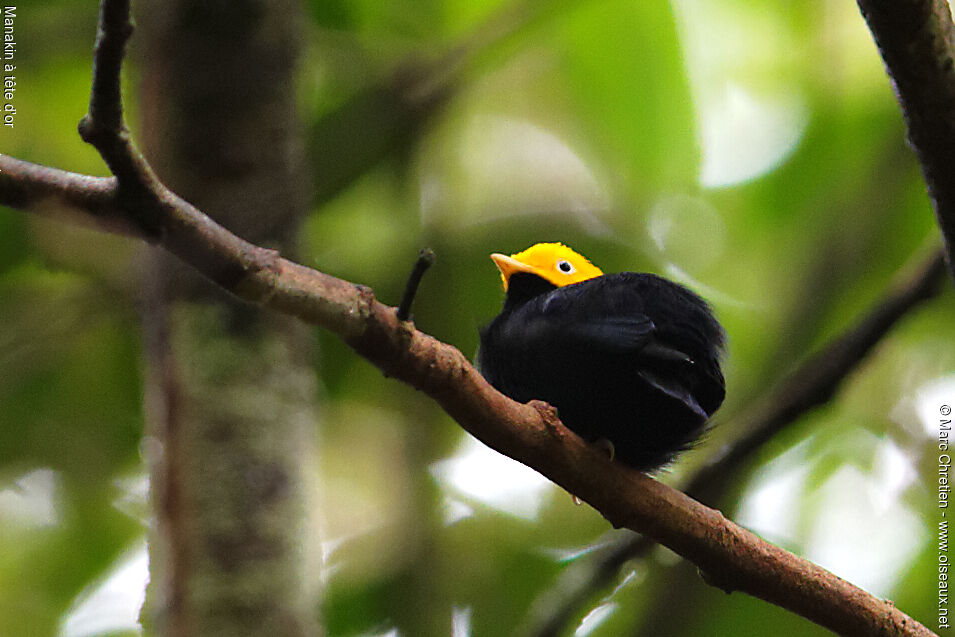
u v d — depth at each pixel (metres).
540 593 11.16
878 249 12.12
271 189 7.86
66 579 11.28
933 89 5.83
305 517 7.44
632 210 12.19
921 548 11.56
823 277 12.09
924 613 10.99
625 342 6.81
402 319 5.16
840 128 12.08
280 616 7.12
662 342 7.05
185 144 7.77
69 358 11.25
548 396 7.06
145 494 11.59
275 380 7.50
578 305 7.13
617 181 11.51
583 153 12.25
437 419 11.48
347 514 12.00
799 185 12.16
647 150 10.65
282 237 7.87
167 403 7.45
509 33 10.84
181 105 7.77
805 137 12.12
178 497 7.30
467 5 11.45
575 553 11.38
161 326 7.55
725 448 9.49
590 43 10.54
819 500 12.15
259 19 7.80
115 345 11.25
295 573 7.26
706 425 7.50
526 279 9.13
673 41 10.45
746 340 12.29
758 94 12.69
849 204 12.16
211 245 4.72
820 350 9.49
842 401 12.38
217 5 7.71
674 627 10.13
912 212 12.04
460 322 11.45
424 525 10.76
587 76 10.63
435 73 11.15
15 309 10.72
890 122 12.08
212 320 7.45
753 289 12.54
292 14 8.04
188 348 7.44
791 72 12.58
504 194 12.56
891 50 5.78
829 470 12.24
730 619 10.22
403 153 11.30
